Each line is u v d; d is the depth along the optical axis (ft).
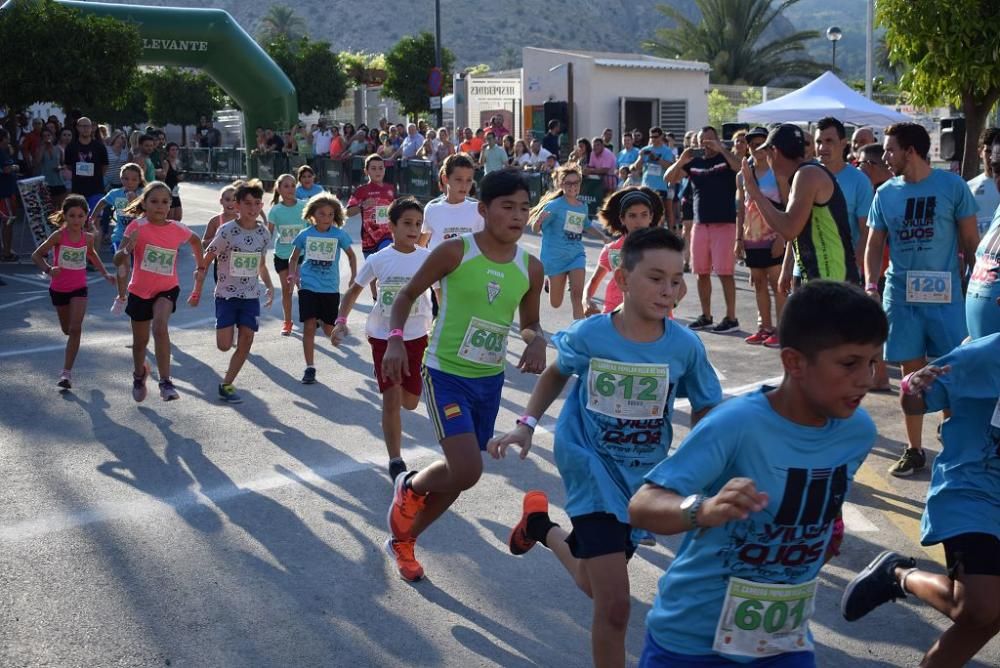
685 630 9.13
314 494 19.97
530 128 107.14
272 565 16.66
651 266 12.00
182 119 166.91
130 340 34.91
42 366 30.99
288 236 35.58
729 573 8.93
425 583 15.98
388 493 20.02
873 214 20.81
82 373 30.09
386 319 21.99
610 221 21.16
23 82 72.38
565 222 31.81
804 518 8.78
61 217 27.91
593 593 11.73
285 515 18.86
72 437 23.80
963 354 11.50
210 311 40.81
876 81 135.13
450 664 13.50
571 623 14.70
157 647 13.94
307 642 14.08
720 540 8.90
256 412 25.94
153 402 26.91
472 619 14.80
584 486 12.05
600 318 12.60
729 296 35.47
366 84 151.94
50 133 71.20
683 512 8.08
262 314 40.19
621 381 12.24
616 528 11.87
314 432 24.16
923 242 20.08
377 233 36.29
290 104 102.83
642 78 104.22
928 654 11.57
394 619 14.79
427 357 15.46
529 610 15.08
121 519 18.66
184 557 16.98
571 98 100.89
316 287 28.71
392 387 19.21
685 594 9.14
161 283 26.21
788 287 27.35
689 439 8.76
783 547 8.86
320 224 28.76
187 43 96.53
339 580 16.10
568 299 42.22
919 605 15.23
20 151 76.69
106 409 26.22
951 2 38.06
